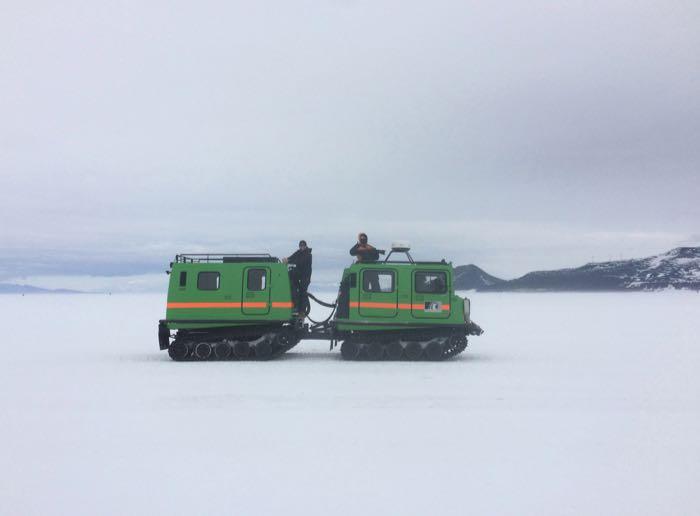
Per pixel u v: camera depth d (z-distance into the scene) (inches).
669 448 401.4
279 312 818.8
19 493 323.3
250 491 325.4
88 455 386.9
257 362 815.1
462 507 304.0
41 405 530.3
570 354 922.1
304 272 860.0
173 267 829.8
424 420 474.6
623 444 410.3
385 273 831.1
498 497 316.8
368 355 835.4
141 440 419.5
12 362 819.4
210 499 314.8
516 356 892.6
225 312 821.9
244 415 490.6
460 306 826.2
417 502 310.5
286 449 398.6
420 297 825.5
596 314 2770.7
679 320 2103.8
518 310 3521.2
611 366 775.1
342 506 305.6
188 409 512.4
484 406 524.7
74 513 297.7
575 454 388.8
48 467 364.5
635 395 575.2
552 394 578.6
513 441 417.4
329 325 847.1
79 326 1737.2
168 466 365.7
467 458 380.2
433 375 692.1
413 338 832.9
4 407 522.3
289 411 504.7
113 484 335.9
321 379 661.3
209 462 372.8
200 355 828.6
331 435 431.8
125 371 726.5
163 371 725.9
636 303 5442.9
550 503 309.3
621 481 339.9
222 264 829.2
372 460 376.2
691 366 778.2
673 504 307.9
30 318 2288.4
